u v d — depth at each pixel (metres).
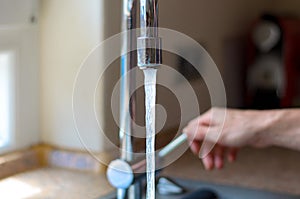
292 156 1.31
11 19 1.00
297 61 1.85
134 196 0.81
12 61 1.05
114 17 1.10
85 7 1.07
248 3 1.99
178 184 1.01
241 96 1.93
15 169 1.02
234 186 1.04
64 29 1.09
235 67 1.88
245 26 1.96
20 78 1.07
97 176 1.03
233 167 1.19
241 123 0.92
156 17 0.61
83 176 1.03
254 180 1.09
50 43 1.11
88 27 1.07
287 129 0.91
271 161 1.25
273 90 1.86
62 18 1.09
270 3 2.20
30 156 1.06
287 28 1.83
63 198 0.90
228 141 0.93
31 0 1.05
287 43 1.82
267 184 1.07
